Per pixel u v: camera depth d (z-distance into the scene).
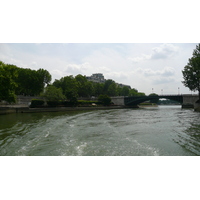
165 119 30.34
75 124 24.02
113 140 14.23
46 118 33.16
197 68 51.41
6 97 40.38
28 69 78.38
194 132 17.72
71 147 12.12
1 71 39.25
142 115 40.09
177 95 79.44
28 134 16.75
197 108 57.22
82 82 110.00
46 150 11.44
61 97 63.97
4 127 21.12
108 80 128.75
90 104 84.69
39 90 79.06
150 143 13.23
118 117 35.16
